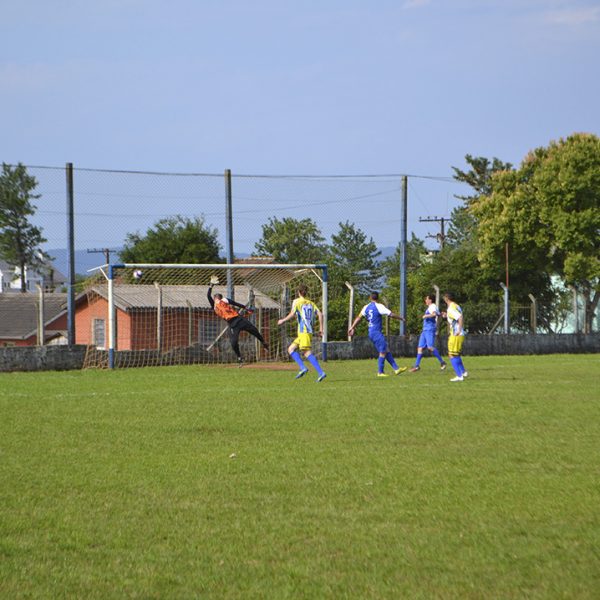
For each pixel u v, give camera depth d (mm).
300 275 67562
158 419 26500
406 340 66438
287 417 26891
